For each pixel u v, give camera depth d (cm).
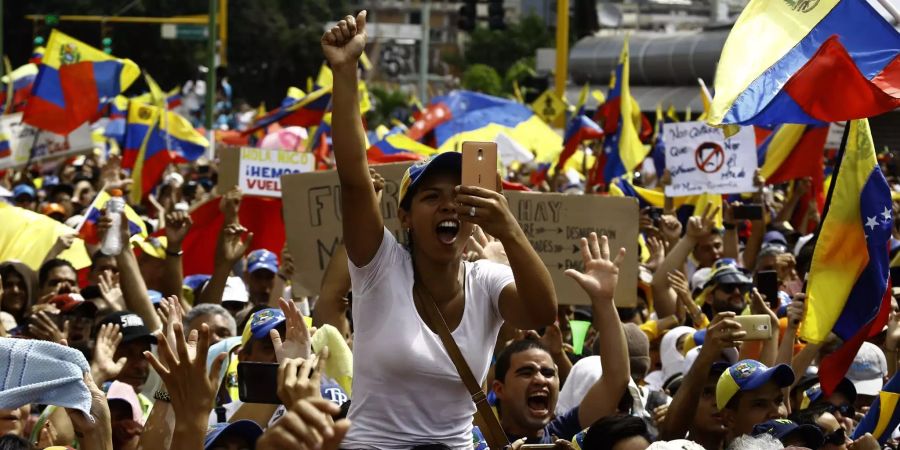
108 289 1805
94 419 1056
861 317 1527
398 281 886
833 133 3800
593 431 1118
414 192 884
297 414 655
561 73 5219
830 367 1531
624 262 1773
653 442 1115
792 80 1509
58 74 3338
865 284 1531
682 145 2781
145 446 1075
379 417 884
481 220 845
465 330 889
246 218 2481
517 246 849
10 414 1180
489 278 902
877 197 1533
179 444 873
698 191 2772
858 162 1545
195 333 926
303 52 14438
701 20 18412
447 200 875
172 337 1115
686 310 2062
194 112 8338
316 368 768
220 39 7125
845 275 1538
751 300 1634
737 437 1201
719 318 1287
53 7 11981
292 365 762
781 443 1139
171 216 1908
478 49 18238
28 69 4525
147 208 3519
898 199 3244
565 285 1770
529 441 1328
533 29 18100
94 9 12100
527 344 1338
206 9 12238
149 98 5097
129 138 3697
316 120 3616
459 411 897
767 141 3152
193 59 12469
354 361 897
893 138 7650
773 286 1678
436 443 884
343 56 876
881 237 1532
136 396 1333
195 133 4059
